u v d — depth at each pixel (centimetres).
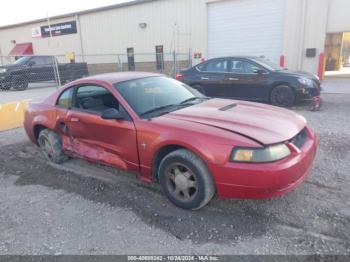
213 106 373
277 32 1442
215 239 274
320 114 725
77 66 1778
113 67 2206
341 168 405
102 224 306
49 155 483
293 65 1416
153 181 349
